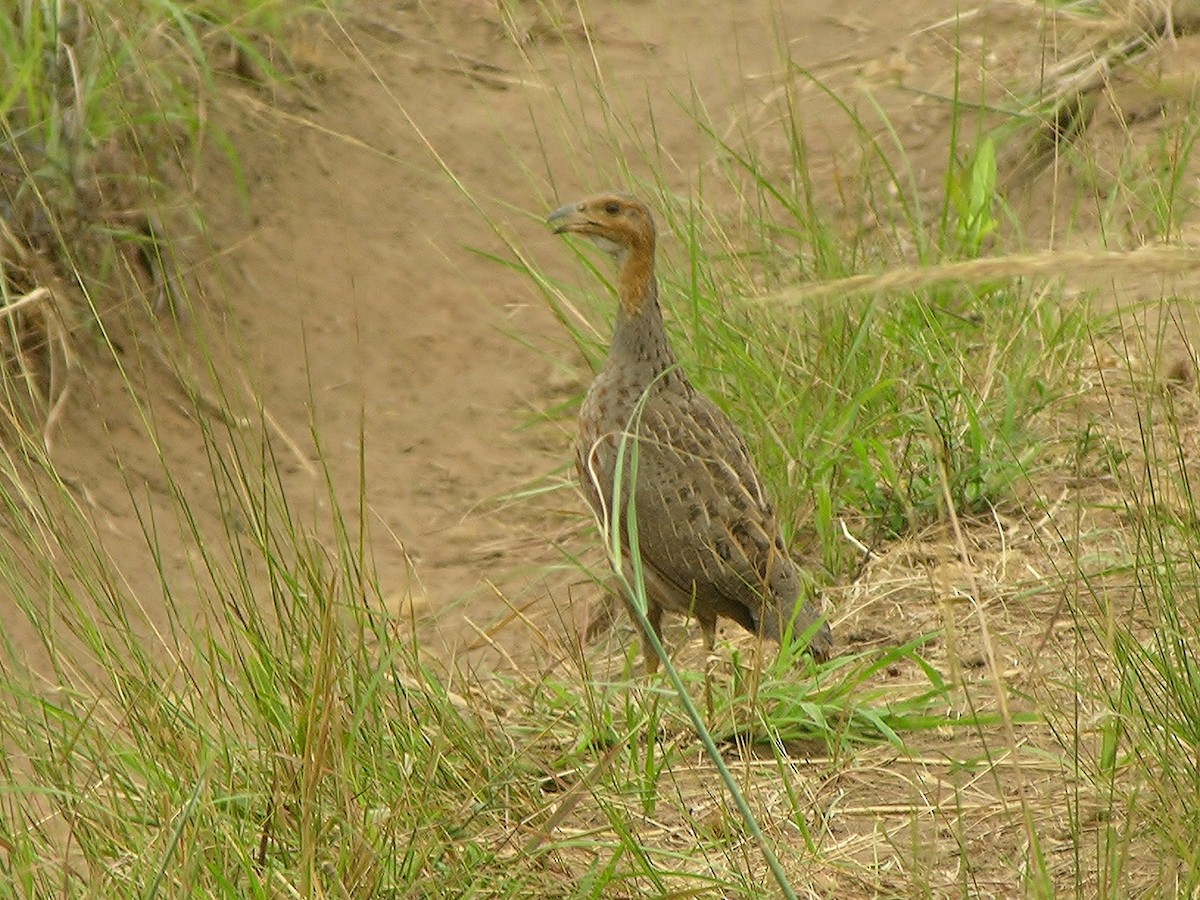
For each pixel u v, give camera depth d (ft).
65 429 39.50
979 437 33.78
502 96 52.90
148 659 27.89
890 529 33.94
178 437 40.65
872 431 35.45
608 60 54.54
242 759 25.13
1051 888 21.84
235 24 49.11
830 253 38.17
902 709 27.86
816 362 35.86
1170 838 21.70
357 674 24.84
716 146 47.88
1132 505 31.17
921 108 49.83
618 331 31.86
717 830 25.32
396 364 44.39
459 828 24.53
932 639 30.25
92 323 41.55
